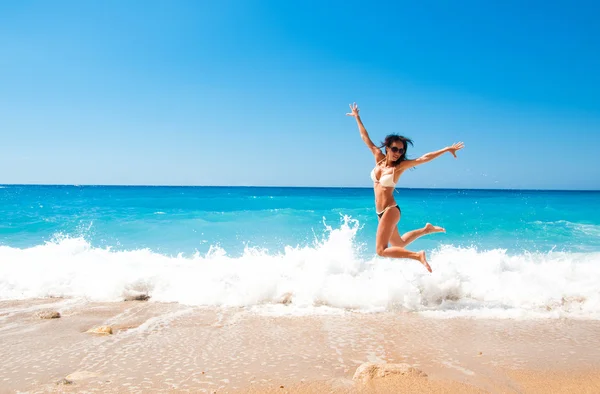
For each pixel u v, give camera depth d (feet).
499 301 22.12
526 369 13.41
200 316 19.58
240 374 13.00
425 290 22.38
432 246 40.27
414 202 74.64
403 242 18.48
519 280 24.34
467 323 18.65
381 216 17.49
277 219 55.16
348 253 27.89
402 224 52.60
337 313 20.20
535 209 65.00
